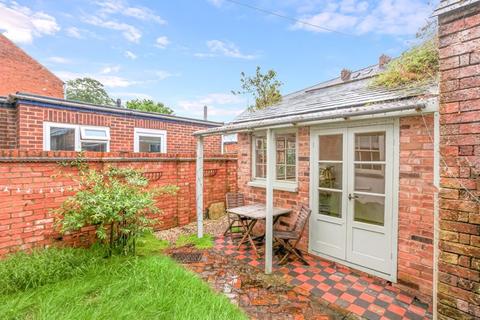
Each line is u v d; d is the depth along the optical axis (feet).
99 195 13.28
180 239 18.22
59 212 13.55
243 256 15.28
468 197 6.33
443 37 6.68
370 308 10.04
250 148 19.63
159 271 11.73
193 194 22.94
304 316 9.53
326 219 14.44
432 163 10.42
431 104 8.80
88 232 15.17
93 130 23.62
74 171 14.88
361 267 12.87
